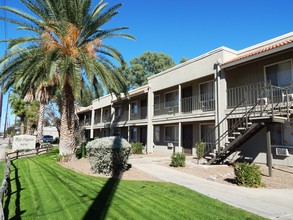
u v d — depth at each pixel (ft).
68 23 43.88
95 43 47.62
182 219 16.25
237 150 43.24
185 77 55.11
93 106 112.06
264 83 40.63
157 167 38.04
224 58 45.29
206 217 16.60
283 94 35.55
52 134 197.67
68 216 16.89
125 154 33.68
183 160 38.91
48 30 45.60
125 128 91.86
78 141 87.25
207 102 52.16
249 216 16.80
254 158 40.68
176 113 58.80
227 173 33.86
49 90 86.69
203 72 49.70
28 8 44.73
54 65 39.63
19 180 29.68
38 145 83.61
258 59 38.40
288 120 32.40
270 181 28.84
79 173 34.06
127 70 138.62
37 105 128.06
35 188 25.21
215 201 20.29
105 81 45.44
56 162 46.93
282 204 19.83
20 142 71.31
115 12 46.91
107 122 97.55
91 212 17.62
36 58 43.16
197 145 44.37
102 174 32.65
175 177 30.71
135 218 16.43
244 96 41.70
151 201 20.17
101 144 32.78
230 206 19.03
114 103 92.02
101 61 49.29
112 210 18.01
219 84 45.21
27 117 130.62
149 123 66.54
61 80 40.98
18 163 47.19
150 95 67.67
